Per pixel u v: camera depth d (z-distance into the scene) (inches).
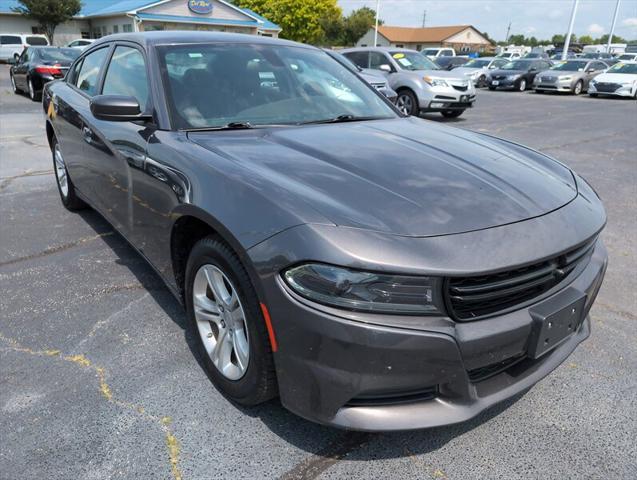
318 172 87.1
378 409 72.6
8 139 334.3
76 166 164.6
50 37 1470.2
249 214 77.7
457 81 478.9
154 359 105.3
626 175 274.8
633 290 142.0
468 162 98.8
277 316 73.1
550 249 76.9
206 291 95.1
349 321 68.2
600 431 88.7
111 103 107.9
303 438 85.1
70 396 93.7
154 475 77.4
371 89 145.7
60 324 117.4
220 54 127.4
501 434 87.6
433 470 79.8
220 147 98.0
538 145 360.5
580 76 871.7
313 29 1748.3
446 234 73.2
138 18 1196.5
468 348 70.9
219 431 86.1
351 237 70.0
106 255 155.8
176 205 94.3
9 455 80.1
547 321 75.9
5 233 171.8
